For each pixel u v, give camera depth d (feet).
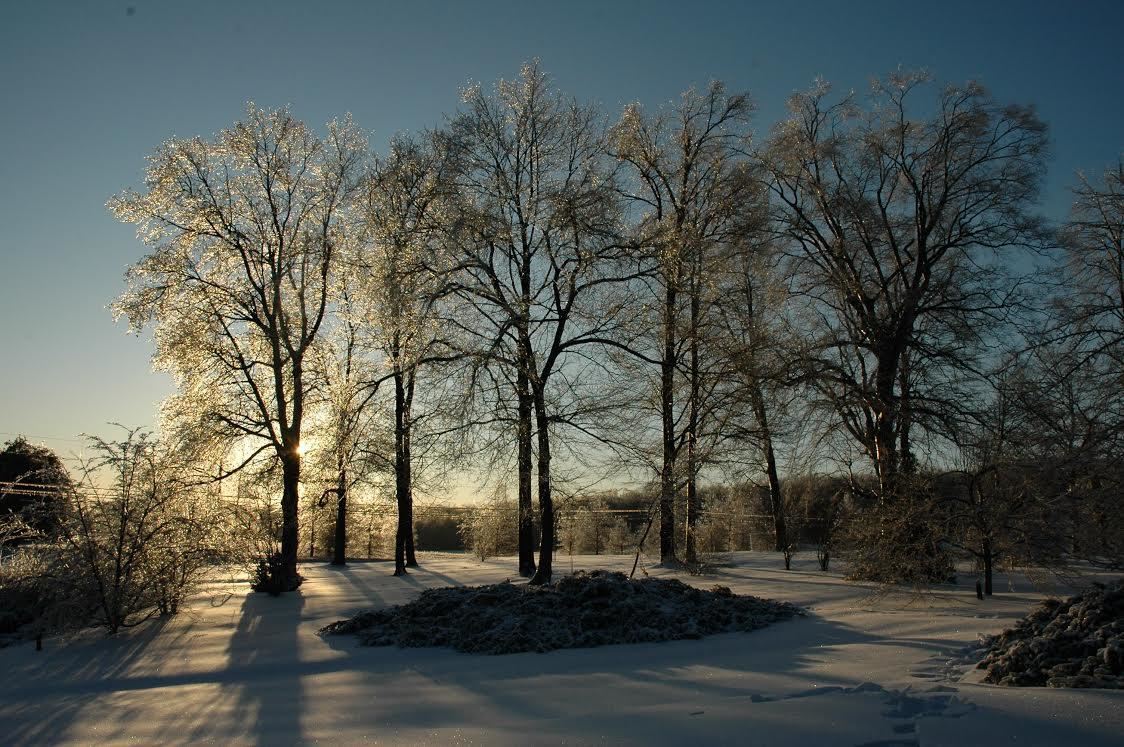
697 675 30.71
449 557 130.31
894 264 83.97
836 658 33.09
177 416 77.36
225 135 76.54
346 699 28.94
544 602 43.86
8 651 41.27
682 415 78.23
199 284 76.13
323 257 80.94
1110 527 55.47
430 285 63.77
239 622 49.29
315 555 149.59
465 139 67.87
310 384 83.71
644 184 90.48
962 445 64.28
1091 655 26.89
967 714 21.81
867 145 78.54
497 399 61.98
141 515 48.39
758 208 84.28
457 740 22.72
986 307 74.54
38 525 48.37
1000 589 60.34
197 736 24.88
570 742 21.81
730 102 89.35
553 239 65.62
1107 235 88.17
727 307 78.18
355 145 82.17
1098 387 67.05
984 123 73.77
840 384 76.84
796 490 96.22
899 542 55.42
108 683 33.58
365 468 87.04
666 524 87.15
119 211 72.84
